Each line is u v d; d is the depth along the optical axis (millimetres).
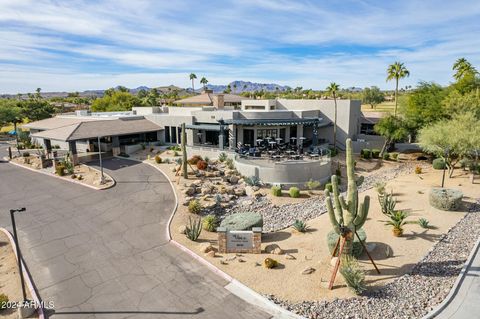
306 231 21531
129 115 53219
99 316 13141
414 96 45031
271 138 42000
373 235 20047
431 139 30391
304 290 14531
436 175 34906
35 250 18766
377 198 27516
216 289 14844
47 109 94062
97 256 18000
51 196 27953
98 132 39500
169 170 34188
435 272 15664
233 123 39375
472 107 37531
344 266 14602
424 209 24328
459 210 24000
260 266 16703
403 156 46188
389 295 13961
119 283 15391
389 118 44531
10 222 22828
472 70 58031
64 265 17094
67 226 22031
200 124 44469
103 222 22609
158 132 48719
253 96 111562
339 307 13242
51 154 42406
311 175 31688
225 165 35156
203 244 18844
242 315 13039
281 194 29156
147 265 17016
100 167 34031
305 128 49438
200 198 27141
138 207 25266
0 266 17094
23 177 34031
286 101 52281
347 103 47125
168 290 14797
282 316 12922
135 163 37875
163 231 21203
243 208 26312
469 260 16547
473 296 13773
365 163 42344
